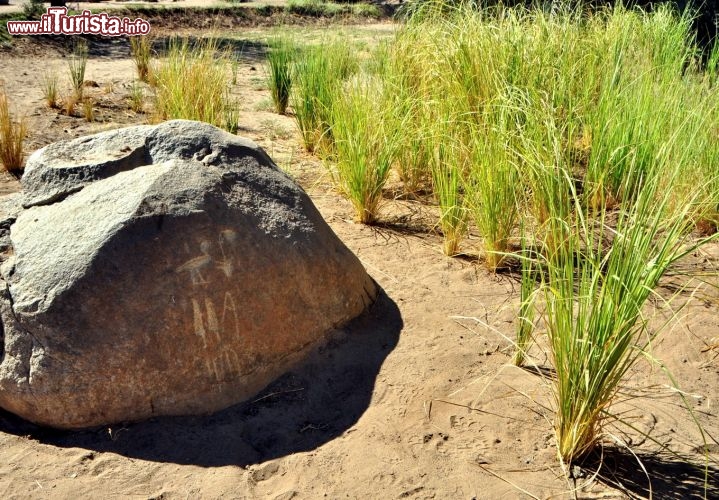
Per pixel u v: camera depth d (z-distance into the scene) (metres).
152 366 3.29
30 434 3.27
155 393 3.32
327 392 3.54
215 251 3.43
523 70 5.83
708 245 5.07
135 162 3.81
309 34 13.00
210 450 3.17
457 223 4.79
